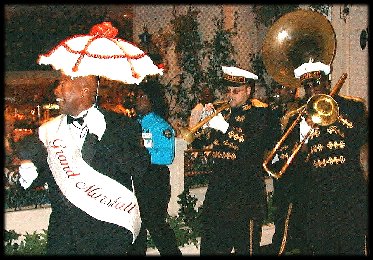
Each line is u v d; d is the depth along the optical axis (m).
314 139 4.66
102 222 3.49
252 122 5.02
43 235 5.50
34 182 3.55
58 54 3.50
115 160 3.51
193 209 6.52
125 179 3.55
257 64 9.39
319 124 4.62
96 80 3.52
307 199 5.08
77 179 3.46
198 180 6.81
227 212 5.04
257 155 5.04
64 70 3.44
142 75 3.59
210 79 9.72
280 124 5.20
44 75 10.30
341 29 7.86
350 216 4.55
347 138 4.60
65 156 3.47
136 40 10.75
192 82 9.91
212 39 9.86
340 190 4.56
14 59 10.68
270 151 5.21
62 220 3.48
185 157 6.69
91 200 3.47
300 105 5.02
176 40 10.03
